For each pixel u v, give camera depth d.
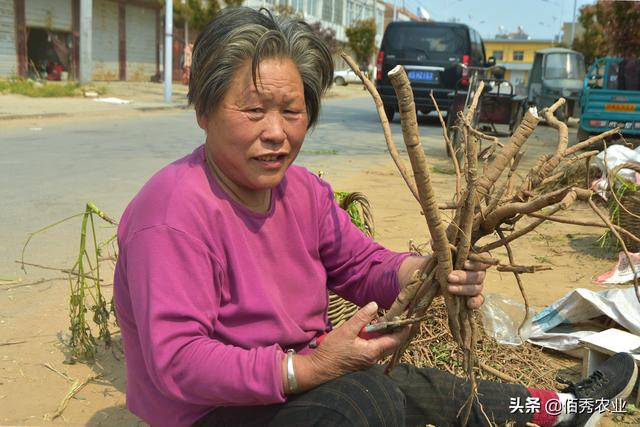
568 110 16.47
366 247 1.90
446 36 13.71
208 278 1.48
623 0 14.09
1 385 2.55
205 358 1.41
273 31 1.49
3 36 19.42
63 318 3.22
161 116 14.27
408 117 1.42
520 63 64.19
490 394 2.08
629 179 4.56
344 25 46.44
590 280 4.02
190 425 1.62
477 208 1.64
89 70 18.56
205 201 1.51
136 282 1.46
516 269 1.61
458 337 1.70
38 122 11.98
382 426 1.49
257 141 1.51
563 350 2.94
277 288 1.65
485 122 10.77
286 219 1.69
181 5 21.98
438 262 1.59
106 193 5.99
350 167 8.04
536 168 1.64
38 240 4.50
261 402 1.45
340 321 2.79
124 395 2.53
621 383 2.21
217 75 1.49
